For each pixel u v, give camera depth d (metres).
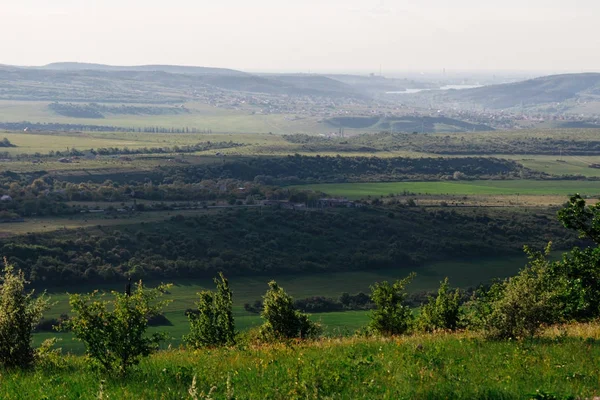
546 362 18.31
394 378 16.28
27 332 21.33
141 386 17.06
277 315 30.89
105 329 18.86
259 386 16.17
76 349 51.16
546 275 24.50
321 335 33.41
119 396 15.86
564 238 133.12
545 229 138.38
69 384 17.77
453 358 19.47
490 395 14.95
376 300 33.62
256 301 91.12
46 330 61.72
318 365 17.69
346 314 81.31
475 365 18.31
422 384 15.70
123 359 18.91
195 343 31.02
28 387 17.66
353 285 104.12
